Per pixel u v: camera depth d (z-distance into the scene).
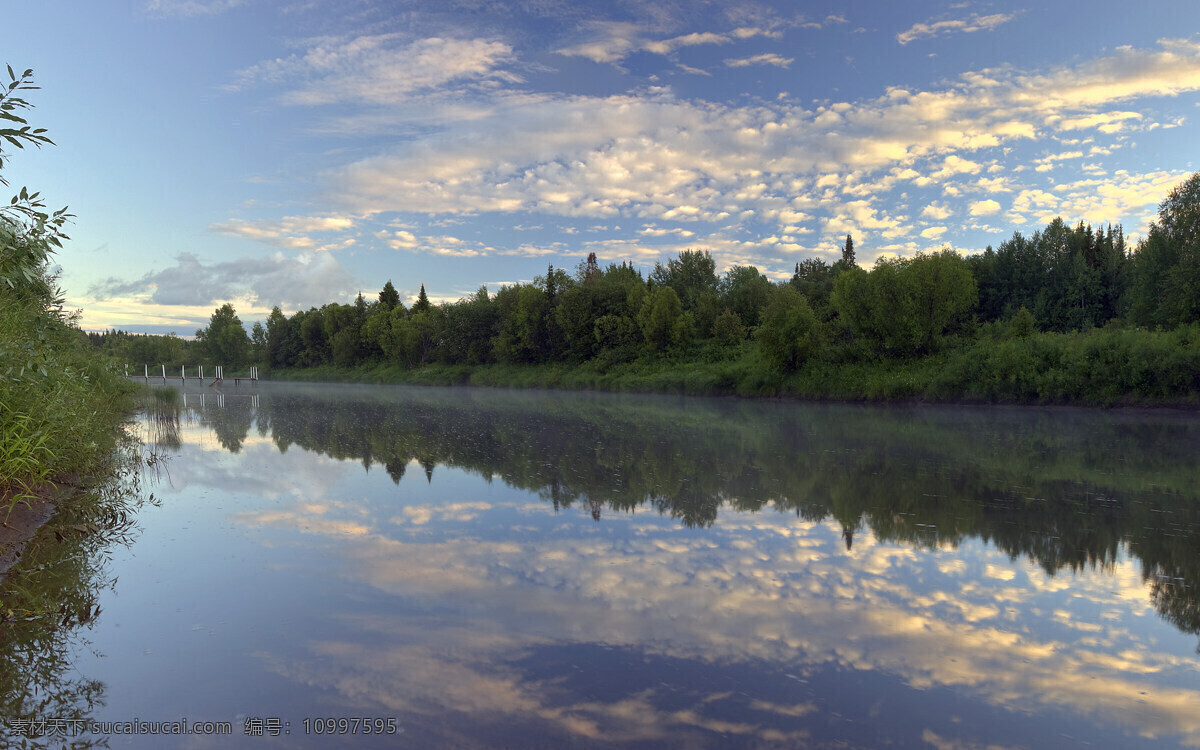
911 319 31.12
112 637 4.48
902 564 6.30
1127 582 5.84
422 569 6.02
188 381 68.31
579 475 10.98
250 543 6.79
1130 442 15.55
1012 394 26.94
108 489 9.09
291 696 3.72
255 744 3.24
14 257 6.02
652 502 8.93
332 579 5.71
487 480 10.51
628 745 3.27
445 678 3.96
